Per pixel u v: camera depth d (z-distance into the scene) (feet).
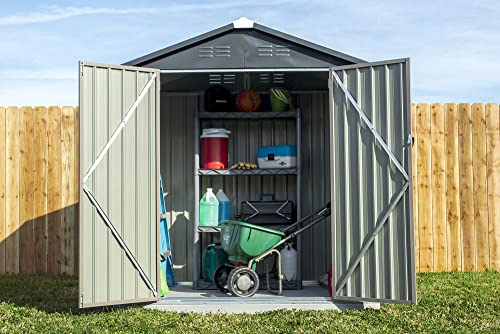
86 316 20.12
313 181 26.68
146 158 21.20
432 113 29.94
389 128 20.63
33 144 29.84
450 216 29.89
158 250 21.25
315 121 26.71
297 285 24.48
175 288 24.95
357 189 21.04
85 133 20.21
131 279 20.85
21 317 20.25
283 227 25.61
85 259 20.12
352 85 21.24
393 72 20.63
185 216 26.89
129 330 18.48
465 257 29.89
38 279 28.14
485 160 29.96
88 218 20.21
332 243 21.33
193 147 26.91
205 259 25.43
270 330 18.40
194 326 18.85
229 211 26.07
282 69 21.58
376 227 20.71
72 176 29.81
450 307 22.02
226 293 23.38
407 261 20.27
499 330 18.95
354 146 21.12
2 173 29.81
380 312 20.70
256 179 26.86
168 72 21.59
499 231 29.89
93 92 20.38
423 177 29.89
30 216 29.81
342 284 21.20
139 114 21.11
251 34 21.67
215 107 25.57
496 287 25.71
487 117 29.99
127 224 20.76
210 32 21.52
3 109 29.91
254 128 26.89
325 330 18.34
